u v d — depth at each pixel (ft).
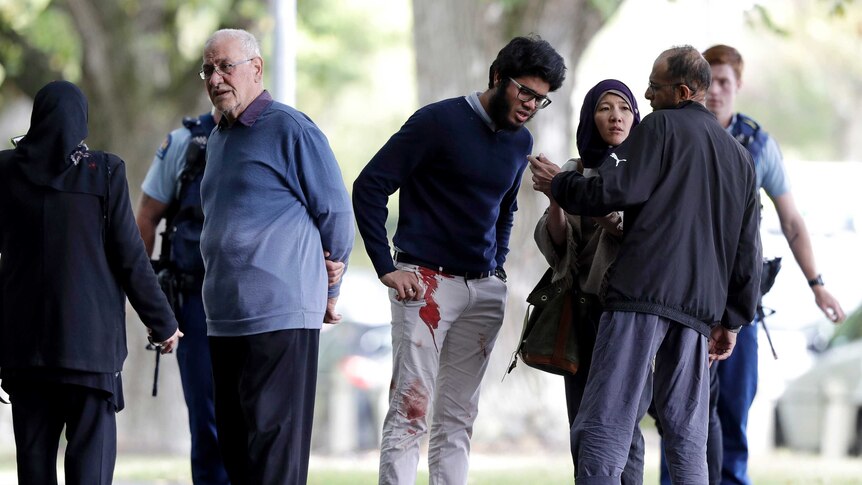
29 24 173.17
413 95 357.82
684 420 69.21
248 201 71.97
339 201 72.69
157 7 173.88
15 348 67.82
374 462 145.18
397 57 325.83
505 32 152.15
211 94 72.59
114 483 107.24
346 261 74.64
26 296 67.77
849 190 276.00
